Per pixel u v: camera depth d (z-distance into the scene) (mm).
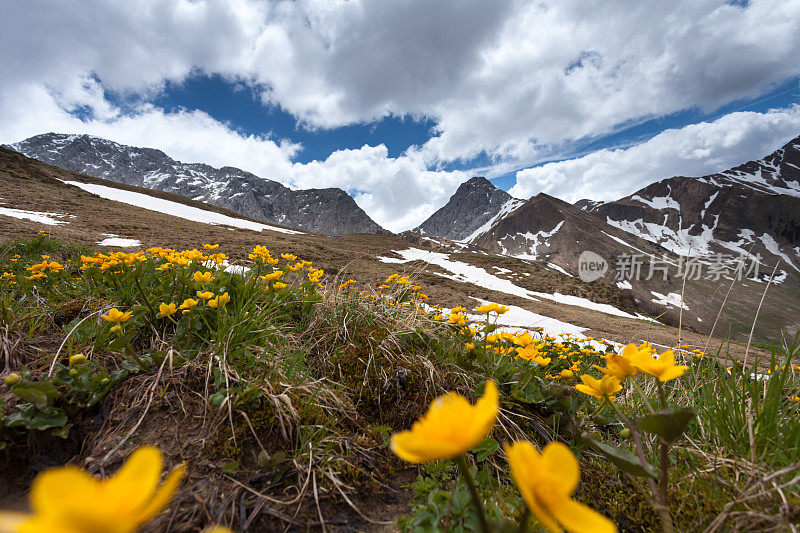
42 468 1380
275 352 2160
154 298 2480
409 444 521
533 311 26266
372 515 1384
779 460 1372
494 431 1897
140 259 2492
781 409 1671
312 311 2840
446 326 2975
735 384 1680
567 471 532
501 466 1691
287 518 1296
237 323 2170
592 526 476
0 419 1387
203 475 1397
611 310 38969
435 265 46906
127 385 1770
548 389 2127
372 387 2150
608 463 1703
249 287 2682
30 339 2041
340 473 1507
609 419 2070
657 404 2178
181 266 2783
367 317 2861
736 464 1419
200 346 2123
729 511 1164
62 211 28719
